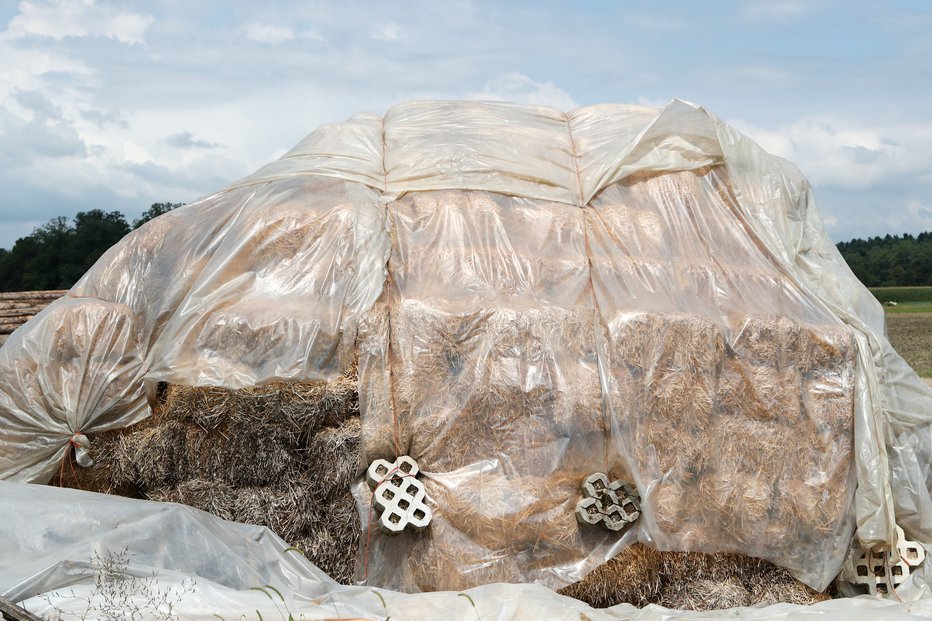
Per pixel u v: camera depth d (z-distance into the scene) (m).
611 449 6.28
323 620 4.89
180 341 6.26
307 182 7.42
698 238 7.33
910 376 6.96
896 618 5.05
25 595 4.68
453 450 6.16
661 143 7.79
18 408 6.39
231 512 6.04
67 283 42.97
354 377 6.29
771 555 6.37
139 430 6.52
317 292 6.57
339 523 6.12
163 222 7.30
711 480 6.36
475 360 6.29
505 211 7.34
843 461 6.55
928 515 6.74
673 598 6.27
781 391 6.57
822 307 7.00
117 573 4.89
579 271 6.92
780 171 7.70
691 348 6.48
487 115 8.45
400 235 7.08
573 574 6.04
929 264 71.12
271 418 6.11
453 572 5.95
